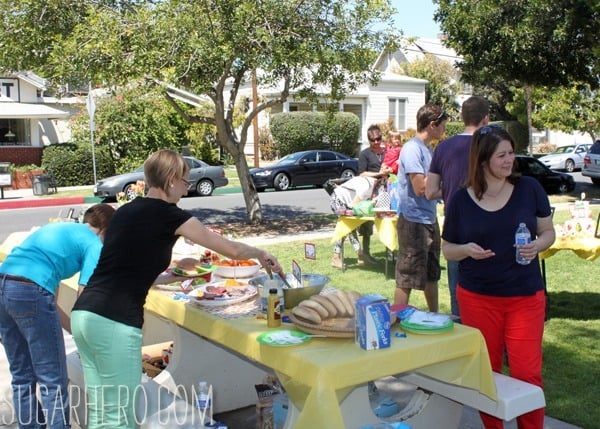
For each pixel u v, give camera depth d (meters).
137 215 2.95
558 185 18.50
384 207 8.00
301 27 10.98
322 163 21.69
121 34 10.29
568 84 17.52
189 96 23.81
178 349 4.14
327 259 9.05
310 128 29.33
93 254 3.37
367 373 2.67
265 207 16.39
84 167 22.77
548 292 6.94
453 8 16.66
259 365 3.91
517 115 33.62
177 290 3.93
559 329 5.61
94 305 2.88
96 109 22.80
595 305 6.42
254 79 13.56
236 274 4.28
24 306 3.23
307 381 2.62
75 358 4.24
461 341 2.97
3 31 11.17
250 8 10.09
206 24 10.24
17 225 13.83
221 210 15.80
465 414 4.11
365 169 8.54
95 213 3.72
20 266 3.26
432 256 5.07
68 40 10.54
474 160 3.21
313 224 13.12
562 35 14.58
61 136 27.62
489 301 3.27
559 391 4.28
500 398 3.01
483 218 3.22
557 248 5.62
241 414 4.36
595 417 3.89
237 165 12.96
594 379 4.48
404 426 2.81
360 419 3.01
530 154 30.41
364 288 7.21
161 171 2.98
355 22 11.19
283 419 3.50
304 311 3.00
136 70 10.11
